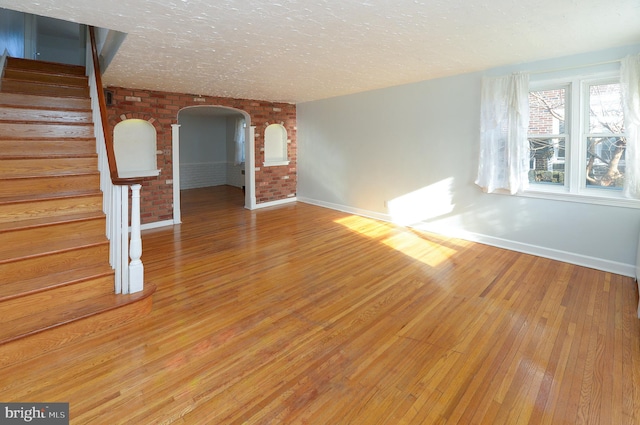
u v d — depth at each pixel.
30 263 2.38
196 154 10.10
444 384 1.91
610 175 3.60
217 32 2.82
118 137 5.23
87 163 3.39
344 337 2.39
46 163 3.19
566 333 2.42
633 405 1.73
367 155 6.04
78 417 1.65
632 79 3.22
